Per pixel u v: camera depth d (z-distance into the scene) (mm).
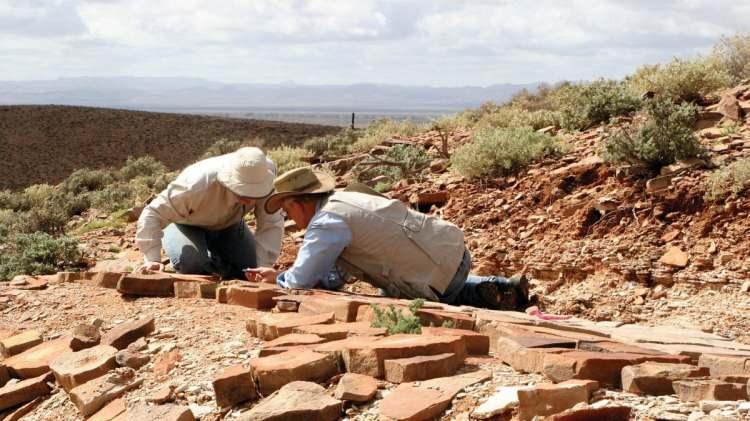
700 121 11578
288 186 6531
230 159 7012
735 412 3105
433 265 6469
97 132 58781
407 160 14516
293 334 4602
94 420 4035
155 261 7109
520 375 3896
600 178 10398
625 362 3695
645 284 8469
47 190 28297
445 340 4109
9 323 5793
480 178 12047
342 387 3729
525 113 16641
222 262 7688
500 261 9711
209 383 4207
